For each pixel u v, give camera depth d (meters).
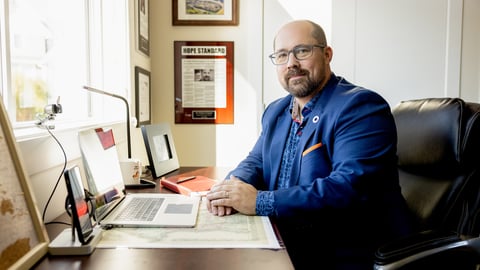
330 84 1.30
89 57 1.89
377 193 1.12
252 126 2.53
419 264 0.93
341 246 1.15
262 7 2.46
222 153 2.55
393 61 2.46
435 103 1.25
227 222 0.98
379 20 2.44
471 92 2.46
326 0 2.44
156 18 2.49
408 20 2.44
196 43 2.50
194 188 1.34
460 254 0.94
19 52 1.24
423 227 1.16
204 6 2.48
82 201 0.82
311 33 1.28
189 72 2.51
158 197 1.23
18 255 0.68
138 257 0.75
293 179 1.24
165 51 2.50
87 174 0.95
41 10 1.42
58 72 1.58
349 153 1.10
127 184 1.44
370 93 1.18
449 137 1.13
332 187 1.05
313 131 1.21
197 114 2.53
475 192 1.10
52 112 1.06
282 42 1.31
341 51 2.46
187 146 2.55
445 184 1.16
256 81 2.50
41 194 1.02
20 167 0.75
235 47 2.50
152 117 2.52
